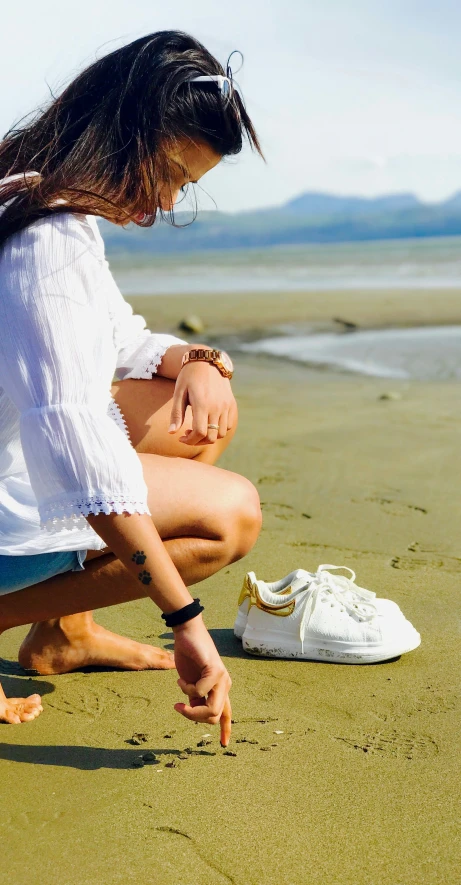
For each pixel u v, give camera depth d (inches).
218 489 67.5
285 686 73.4
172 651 80.0
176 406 64.9
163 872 49.1
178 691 72.7
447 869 49.1
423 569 100.2
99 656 76.6
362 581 96.4
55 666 76.4
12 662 79.4
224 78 55.2
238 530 68.4
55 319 52.7
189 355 67.3
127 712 69.0
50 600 64.1
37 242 53.6
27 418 52.7
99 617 89.3
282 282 698.2
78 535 60.8
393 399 217.9
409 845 51.4
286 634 78.7
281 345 350.6
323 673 76.0
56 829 53.3
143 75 55.0
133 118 54.9
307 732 65.2
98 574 62.9
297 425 184.4
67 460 51.8
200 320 429.7
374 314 442.0
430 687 72.6
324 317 437.4
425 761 60.9
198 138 56.1
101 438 52.4
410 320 419.5
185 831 53.0
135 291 614.5
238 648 81.9
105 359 56.4
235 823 53.7
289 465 148.9
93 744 63.8
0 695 68.4
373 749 62.6
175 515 65.3
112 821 54.1
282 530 114.8
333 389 240.7
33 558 60.9
